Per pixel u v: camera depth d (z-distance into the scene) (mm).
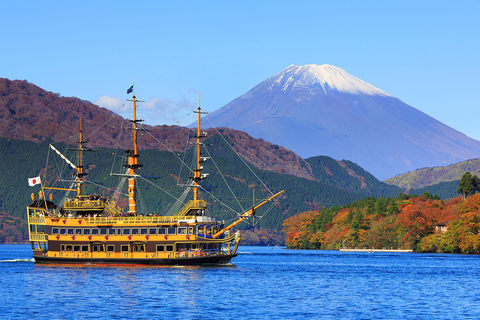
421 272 184625
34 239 175750
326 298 121875
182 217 166375
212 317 99188
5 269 164125
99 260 168750
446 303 117562
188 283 136625
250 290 129750
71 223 170625
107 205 175125
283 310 106750
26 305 107875
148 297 116750
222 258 173000
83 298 114938
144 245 167000
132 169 184500
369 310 108562
